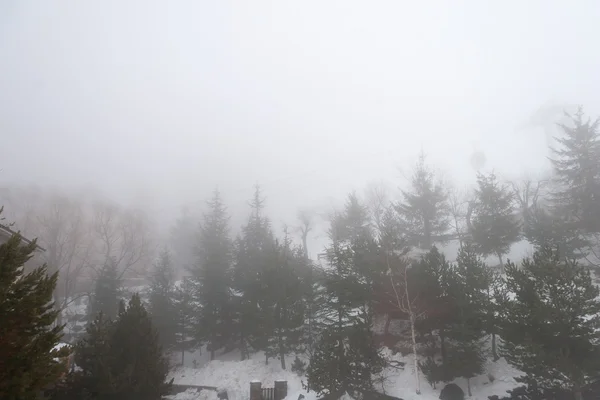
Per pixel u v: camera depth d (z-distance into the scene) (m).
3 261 8.24
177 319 36.81
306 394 23.80
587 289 16.25
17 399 7.48
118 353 18.42
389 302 24.80
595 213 30.98
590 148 32.94
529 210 40.03
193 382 30.73
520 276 18.34
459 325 21.22
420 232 39.72
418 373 23.38
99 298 40.62
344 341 23.83
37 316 8.70
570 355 16.38
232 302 36.06
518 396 19.23
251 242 45.69
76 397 17.20
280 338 29.39
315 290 31.22
